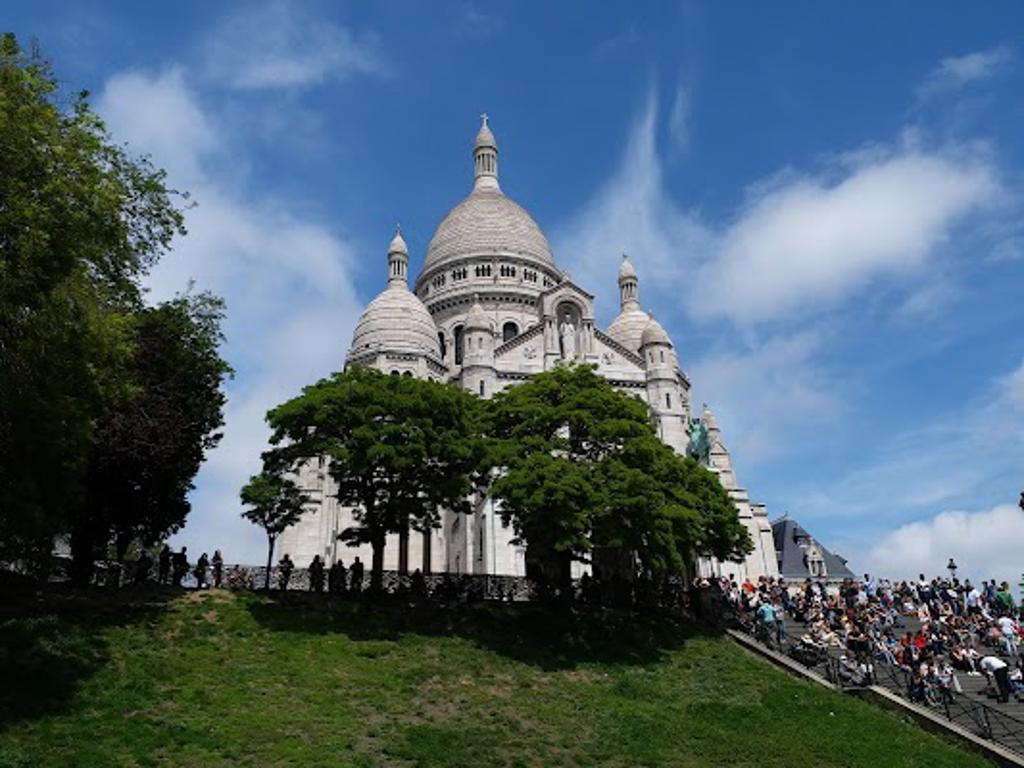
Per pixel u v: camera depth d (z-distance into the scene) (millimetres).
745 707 31188
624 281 98062
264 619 35469
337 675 30969
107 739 23484
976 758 27469
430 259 100688
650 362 73875
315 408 41906
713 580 50250
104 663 28672
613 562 58125
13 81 25984
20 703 24609
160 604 35562
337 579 41344
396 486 41438
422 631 36969
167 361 41750
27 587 35406
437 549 70812
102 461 37656
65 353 28891
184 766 22609
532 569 57906
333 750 24562
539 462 40125
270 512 41438
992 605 48625
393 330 81562
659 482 41812
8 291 24641
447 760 24797
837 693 33250
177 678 28719
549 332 73875
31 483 29188
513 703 30484
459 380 71188
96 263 29094
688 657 37938
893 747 28016
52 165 26172
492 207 102500
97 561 47719
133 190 30891
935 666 34844
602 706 30891
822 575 89812
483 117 116375
